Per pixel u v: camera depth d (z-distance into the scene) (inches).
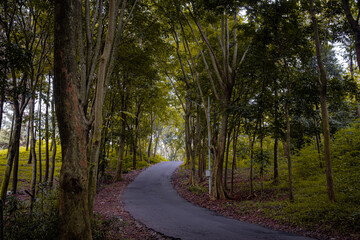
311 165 534.9
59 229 180.9
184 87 759.7
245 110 429.1
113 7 264.4
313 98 424.2
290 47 418.9
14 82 317.7
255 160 465.7
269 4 392.5
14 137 406.0
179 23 595.5
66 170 181.6
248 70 470.3
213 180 526.3
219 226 318.3
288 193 441.7
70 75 182.9
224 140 531.8
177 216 383.9
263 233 277.3
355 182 366.6
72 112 184.4
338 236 242.2
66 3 179.8
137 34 545.0
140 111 1080.2
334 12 371.2
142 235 283.3
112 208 443.5
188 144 786.8
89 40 282.4
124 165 1146.7
